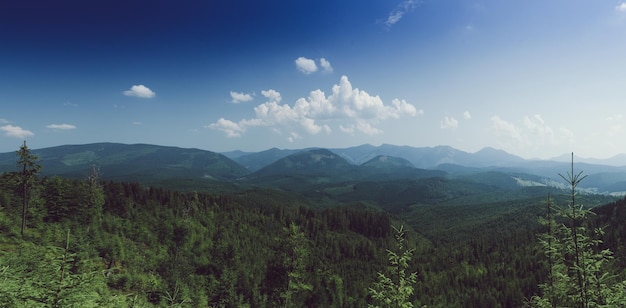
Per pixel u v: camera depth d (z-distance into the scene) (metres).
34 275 14.27
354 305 103.69
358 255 158.00
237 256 96.19
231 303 70.81
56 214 80.00
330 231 195.12
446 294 125.50
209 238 120.50
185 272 75.00
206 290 73.50
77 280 14.12
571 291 17.45
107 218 93.06
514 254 159.25
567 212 16.94
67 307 13.02
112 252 62.44
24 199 63.38
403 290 23.69
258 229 161.00
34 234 61.94
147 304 42.78
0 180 75.75
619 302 15.25
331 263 136.88
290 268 64.50
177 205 145.12
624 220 141.62
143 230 96.69
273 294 74.31
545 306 18.81
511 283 122.06
